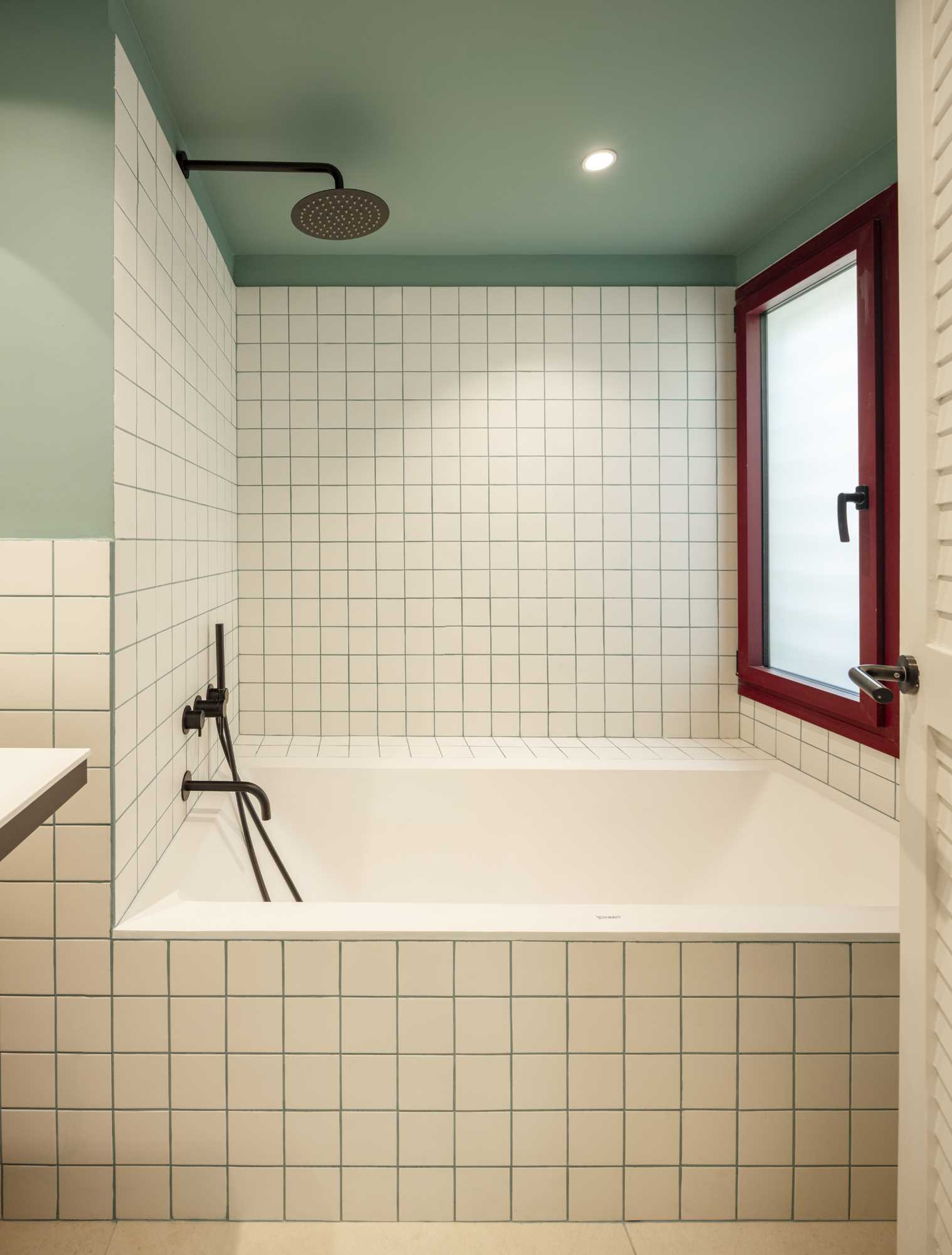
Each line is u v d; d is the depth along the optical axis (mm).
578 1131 1355
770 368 2434
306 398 2523
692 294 2564
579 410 2564
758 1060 1356
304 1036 1344
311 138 1823
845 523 1832
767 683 2396
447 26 1446
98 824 1324
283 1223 1351
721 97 1685
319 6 1382
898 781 1811
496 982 1344
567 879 2254
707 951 1347
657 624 2600
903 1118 1009
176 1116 1344
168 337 1656
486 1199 1356
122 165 1346
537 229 2344
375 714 2582
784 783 2178
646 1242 1323
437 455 2551
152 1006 1337
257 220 2227
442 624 2576
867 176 1926
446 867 2266
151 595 1533
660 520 2584
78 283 1303
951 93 835
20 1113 1342
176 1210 1352
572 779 2277
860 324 1832
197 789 1816
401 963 1341
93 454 1312
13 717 1306
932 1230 941
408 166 1961
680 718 2604
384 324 2523
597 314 2553
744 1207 1362
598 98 1682
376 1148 1351
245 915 1388
